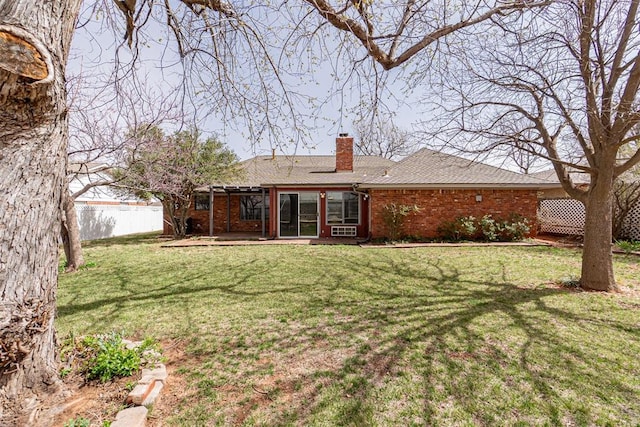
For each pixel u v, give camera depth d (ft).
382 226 39.47
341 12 10.95
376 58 12.28
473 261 25.44
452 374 8.88
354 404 7.68
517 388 8.22
